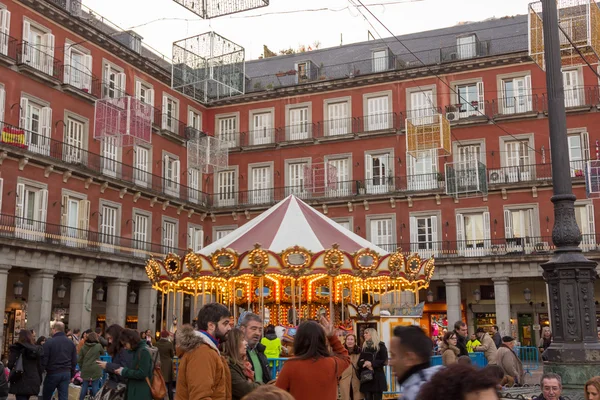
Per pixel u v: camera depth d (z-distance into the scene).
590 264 9.47
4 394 9.34
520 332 34.50
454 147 35.00
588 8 16.30
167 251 34.94
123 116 27.09
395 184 35.69
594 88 32.78
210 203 39.16
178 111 37.38
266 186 38.38
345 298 21.36
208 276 17.39
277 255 16.61
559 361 9.27
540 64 15.66
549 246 32.34
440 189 34.31
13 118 26.86
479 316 35.41
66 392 11.91
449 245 34.19
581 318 9.31
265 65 42.72
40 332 26.00
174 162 36.47
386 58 37.62
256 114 39.34
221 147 34.97
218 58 29.08
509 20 38.00
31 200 27.58
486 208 33.84
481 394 2.61
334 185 36.50
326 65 40.19
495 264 32.78
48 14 28.84
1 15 26.75
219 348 6.52
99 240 30.41
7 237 24.56
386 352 11.14
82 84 30.52
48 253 26.64
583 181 31.92
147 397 7.27
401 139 35.81
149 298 32.75
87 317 28.48
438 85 35.56
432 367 4.08
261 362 7.72
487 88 34.69
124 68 33.41
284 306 21.20
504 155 34.09
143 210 33.66
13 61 26.70
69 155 29.52
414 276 18.72
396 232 35.25
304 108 38.28
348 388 11.41
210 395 5.17
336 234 19.42
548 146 33.25
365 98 37.03
